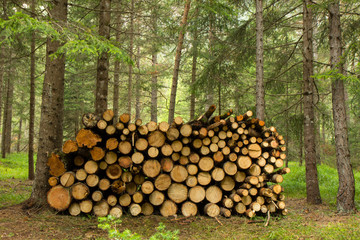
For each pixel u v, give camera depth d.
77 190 5.44
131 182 5.90
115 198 5.67
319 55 15.71
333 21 7.02
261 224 5.64
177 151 5.98
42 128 6.02
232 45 9.64
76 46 4.47
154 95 16.53
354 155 17.27
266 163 6.44
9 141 20.38
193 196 6.02
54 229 4.70
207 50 11.71
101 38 5.29
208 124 6.24
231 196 6.07
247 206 6.22
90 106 18.67
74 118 17.42
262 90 7.96
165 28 9.78
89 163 5.56
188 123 6.20
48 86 6.08
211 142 6.16
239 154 6.31
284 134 12.97
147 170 5.84
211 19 10.40
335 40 6.96
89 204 5.48
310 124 7.89
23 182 10.18
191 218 5.82
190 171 6.03
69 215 5.47
